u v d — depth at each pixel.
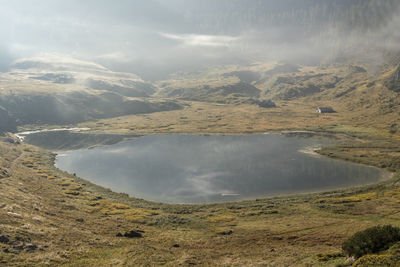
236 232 64.81
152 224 72.00
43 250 42.12
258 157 173.50
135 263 42.22
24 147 198.00
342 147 188.62
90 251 45.59
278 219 75.19
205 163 162.62
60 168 155.88
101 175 142.00
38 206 67.62
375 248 35.72
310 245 53.56
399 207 77.88
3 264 34.97
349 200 90.19
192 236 62.22
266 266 41.91
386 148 178.00
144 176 139.38
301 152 183.50
